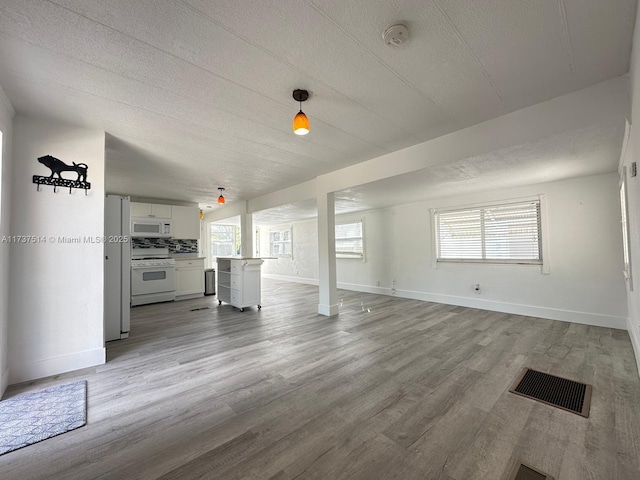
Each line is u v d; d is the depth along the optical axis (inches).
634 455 56.7
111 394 83.1
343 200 215.2
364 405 76.0
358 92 82.7
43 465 55.9
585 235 149.4
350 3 52.2
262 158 138.9
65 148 99.3
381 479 51.8
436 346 119.7
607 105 79.1
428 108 92.7
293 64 69.8
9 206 89.1
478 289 191.5
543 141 95.7
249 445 61.1
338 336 134.9
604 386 83.8
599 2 52.8
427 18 56.2
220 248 393.1
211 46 62.7
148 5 51.3
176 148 123.6
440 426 66.8
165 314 183.9
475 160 116.4
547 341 123.9
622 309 139.2
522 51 66.4
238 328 150.3
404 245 235.8
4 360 86.2
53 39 58.9
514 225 175.2
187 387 87.0
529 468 53.8
